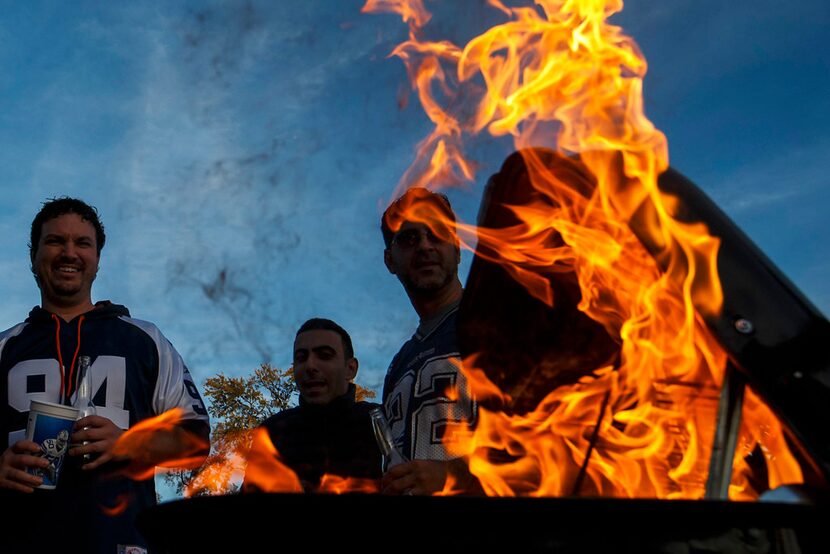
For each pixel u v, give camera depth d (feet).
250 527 2.22
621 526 2.09
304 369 10.12
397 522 2.12
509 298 3.40
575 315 3.37
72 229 9.00
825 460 2.35
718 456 2.61
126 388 8.59
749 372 2.51
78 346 8.65
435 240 8.34
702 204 2.69
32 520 7.64
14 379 8.40
